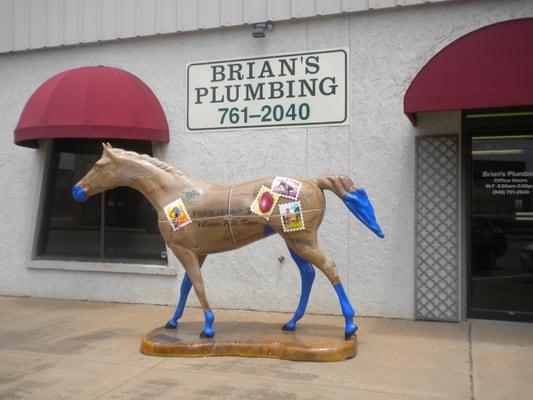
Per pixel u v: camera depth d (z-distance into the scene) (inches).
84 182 240.8
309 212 221.6
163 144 332.8
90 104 301.7
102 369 208.5
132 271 334.0
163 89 335.6
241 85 319.0
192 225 231.0
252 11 314.7
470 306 284.0
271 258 309.0
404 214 288.2
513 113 275.9
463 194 281.3
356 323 277.6
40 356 226.2
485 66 241.1
